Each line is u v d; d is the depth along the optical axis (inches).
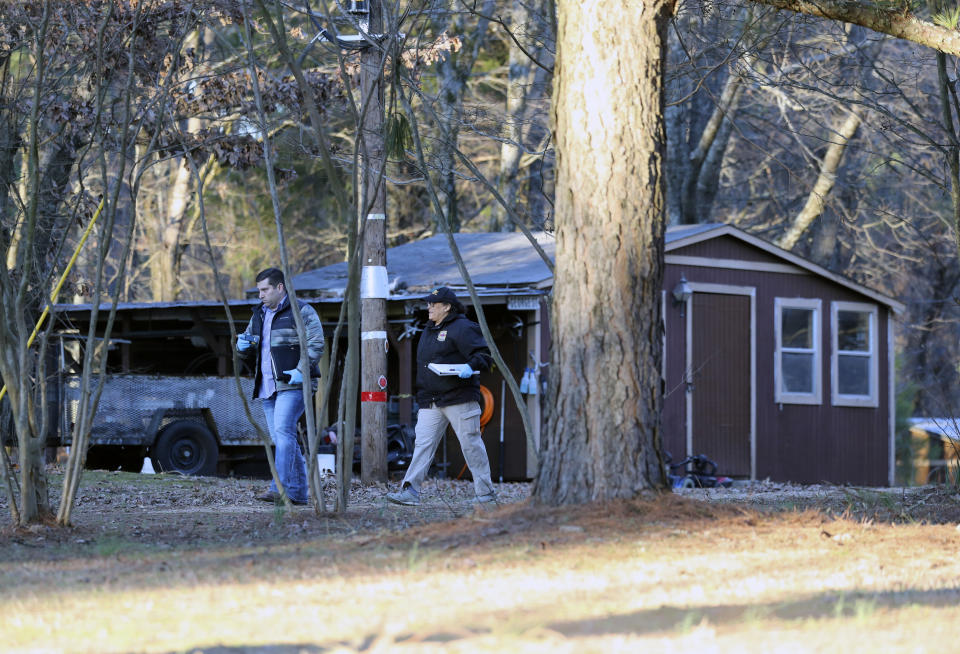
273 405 704.4
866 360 1465.3
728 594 319.3
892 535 446.6
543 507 474.0
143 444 1124.5
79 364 1123.3
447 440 1306.6
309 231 2442.2
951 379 2503.7
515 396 577.0
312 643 253.9
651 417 474.6
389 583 343.0
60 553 441.7
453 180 1937.7
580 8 477.4
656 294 478.6
